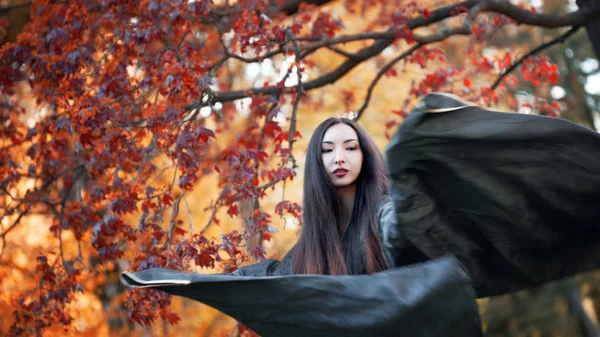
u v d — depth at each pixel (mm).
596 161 2889
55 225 6098
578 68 14406
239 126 9492
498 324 13773
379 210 3260
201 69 5184
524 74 7098
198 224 11172
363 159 3799
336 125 3809
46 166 6066
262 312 3182
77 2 5758
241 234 5113
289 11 7172
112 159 5535
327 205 3756
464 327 2932
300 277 3111
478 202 3018
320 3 7070
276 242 11000
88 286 9523
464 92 7020
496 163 2918
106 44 5773
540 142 2871
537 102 7301
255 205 5340
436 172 2916
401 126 2803
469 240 3127
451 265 2938
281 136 5621
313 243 3740
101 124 5203
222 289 3191
